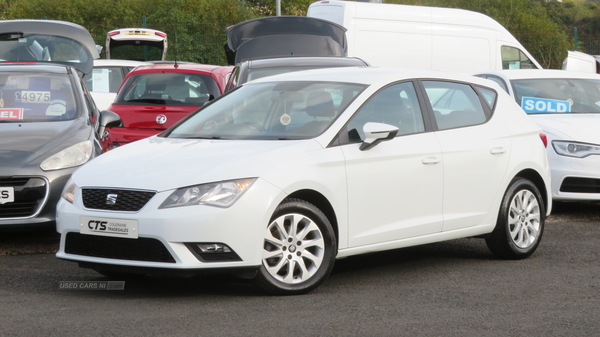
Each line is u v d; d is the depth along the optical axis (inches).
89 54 546.6
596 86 514.3
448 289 275.7
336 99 293.1
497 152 325.4
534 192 341.1
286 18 750.5
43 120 398.0
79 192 263.9
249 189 251.4
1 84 417.4
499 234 328.2
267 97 307.9
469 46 813.2
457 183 310.0
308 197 270.4
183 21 1855.3
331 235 269.6
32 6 1914.4
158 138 304.5
